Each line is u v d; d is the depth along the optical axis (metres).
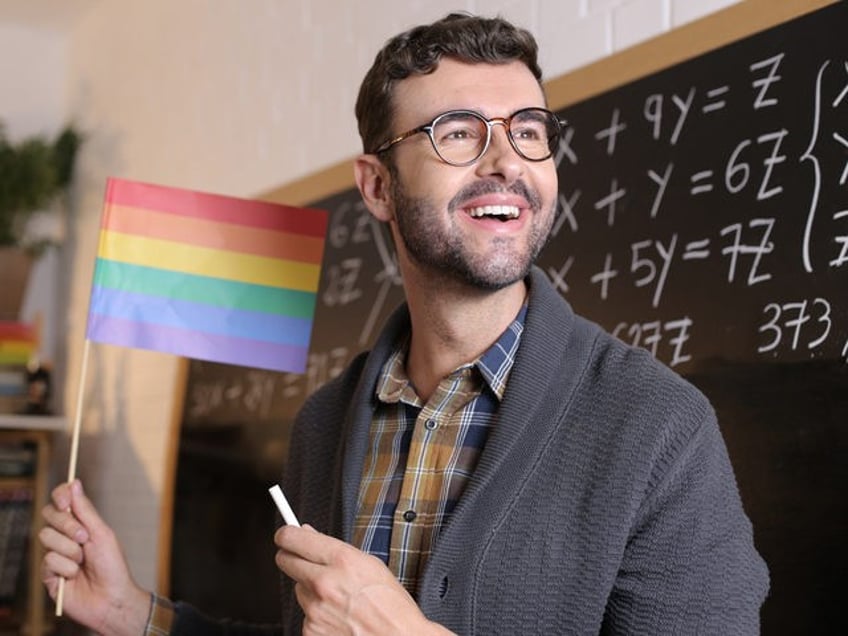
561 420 1.21
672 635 1.11
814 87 1.65
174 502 3.35
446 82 1.27
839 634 1.51
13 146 4.68
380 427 1.36
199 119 3.66
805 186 1.64
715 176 1.79
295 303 1.67
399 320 1.41
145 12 4.12
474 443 1.26
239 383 3.14
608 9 2.05
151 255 1.67
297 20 3.10
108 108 4.43
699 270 1.79
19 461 4.18
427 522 1.24
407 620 1.08
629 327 1.91
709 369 1.75
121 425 3.93
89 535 1.57
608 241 1.98
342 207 2.79
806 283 1.62
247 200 1.69
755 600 1.14
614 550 1.13
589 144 2.04
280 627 1.60
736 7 1.79
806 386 1.60
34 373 4.25
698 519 1.14
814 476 1.57
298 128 3.06
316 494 1.45
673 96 1.88
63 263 4.76
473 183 1.23
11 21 4.80
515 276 1.23
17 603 4.13
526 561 1.16
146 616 1.58
